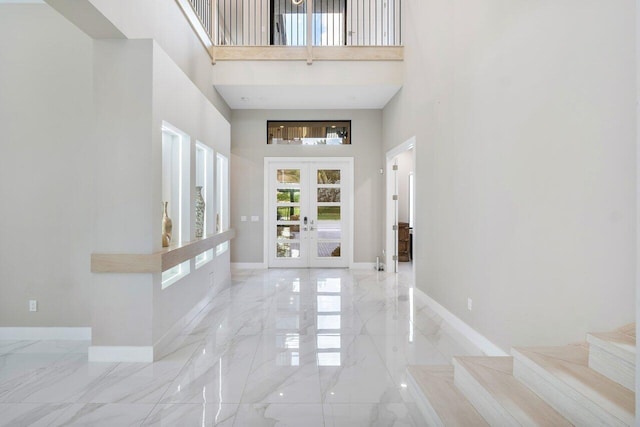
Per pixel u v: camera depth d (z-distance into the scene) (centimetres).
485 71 361
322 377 312
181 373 318
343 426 243
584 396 176
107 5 303
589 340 207
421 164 552
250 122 801
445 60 456
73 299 396
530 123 292
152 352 343
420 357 353
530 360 220
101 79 343
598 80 227
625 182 209
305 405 268
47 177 391
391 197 770
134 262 337
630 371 181
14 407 263
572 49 248
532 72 289
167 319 380
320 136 822
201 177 558
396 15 716
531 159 291
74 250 395
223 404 268
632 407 163
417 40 564
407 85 619
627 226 208
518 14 307
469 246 397
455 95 429
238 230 805
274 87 653
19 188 391
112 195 343
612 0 217
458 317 425
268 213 812
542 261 279
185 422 245
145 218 343
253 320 465
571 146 249
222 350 370
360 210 809
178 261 382
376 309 513
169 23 438
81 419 248
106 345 344
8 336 395
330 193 821
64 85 390
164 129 405
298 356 355
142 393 283
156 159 353
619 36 212
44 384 297
